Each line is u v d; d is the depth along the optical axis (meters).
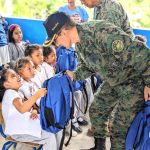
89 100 4.54
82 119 4.53
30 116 3.09
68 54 4.11
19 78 3.19
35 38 6.92
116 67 2.64
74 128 4.26
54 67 4.09
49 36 2.62
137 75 2.71
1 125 3.13
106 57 2.62
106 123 3.34
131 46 2.51
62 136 3.09
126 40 2.52
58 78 3.00
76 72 3.15
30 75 3.44
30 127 3.02
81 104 4.47
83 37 2.63
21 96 3.21
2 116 3.08
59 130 3.05
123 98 2.79
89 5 3.41
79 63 3.16
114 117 2.90
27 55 3.83
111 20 3.27
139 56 2.52
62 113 2.96
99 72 2.77
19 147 3.54
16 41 5.47
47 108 2.89
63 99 2.96
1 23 5.92
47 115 2.90
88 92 4.52
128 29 3.47
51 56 4.00
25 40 6.96
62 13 2.60
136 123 2.77
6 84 3.09
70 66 4.10
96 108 3.27
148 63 2.55
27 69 3.41
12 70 3.18
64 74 3.12
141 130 2.73
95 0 3.36
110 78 2.72
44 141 3.02
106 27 2.57
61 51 4.16
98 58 2.66
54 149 3.04
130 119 2.81
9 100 3.02
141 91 2.74
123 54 2.53
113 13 3.29
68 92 2.99
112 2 3.35
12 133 2.98
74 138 4.14
